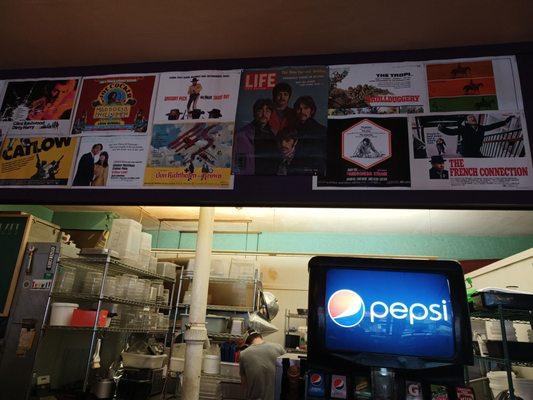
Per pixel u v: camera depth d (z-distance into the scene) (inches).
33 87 85.7
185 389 138.5
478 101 70.9
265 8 67.3
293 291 234.5
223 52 79.5
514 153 67.0
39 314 128.0
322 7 66.6
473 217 210.8
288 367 62.4
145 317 165.8
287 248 251.3
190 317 146.8
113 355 177.6
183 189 73.5
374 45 75.5
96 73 84.9
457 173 67.0
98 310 131.3
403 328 57.1
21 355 125.1
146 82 82.4
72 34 76.2
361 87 75.1
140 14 70.2
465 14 66.9
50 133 81.0
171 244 259.9
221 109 77.9
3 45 80.1
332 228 242.7
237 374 169.3
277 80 78.3
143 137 78.1
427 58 75.3
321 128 73.5
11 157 80.2
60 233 152.7
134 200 74.0
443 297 57.8
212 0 66.1
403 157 69.4
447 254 241.4
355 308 59.1
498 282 160.9
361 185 68.9
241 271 199.9
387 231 243.6
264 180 72.0
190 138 76.7
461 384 53.7
